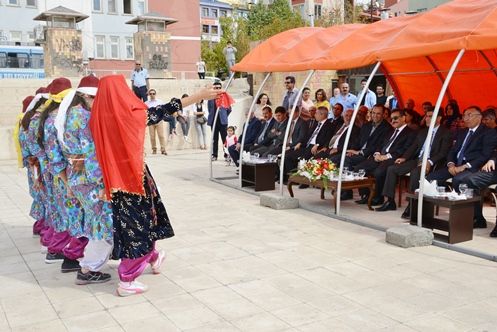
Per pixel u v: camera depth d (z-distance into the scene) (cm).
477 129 668
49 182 503
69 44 2111
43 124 461
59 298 435
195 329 372
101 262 461
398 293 433
